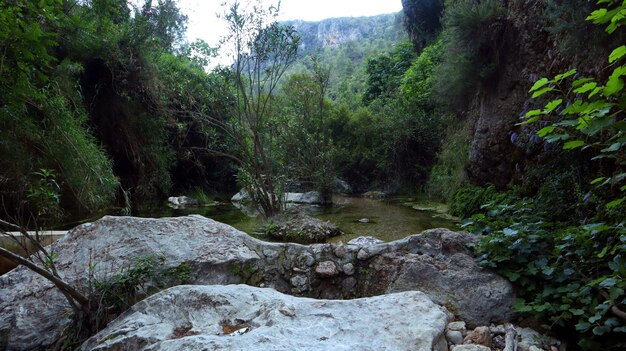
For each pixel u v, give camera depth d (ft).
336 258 8.80
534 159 15.03
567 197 11.73
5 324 7.66
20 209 8.50
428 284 7.80
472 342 6.38
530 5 16.20
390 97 40.65
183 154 30.83
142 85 26.91
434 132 30.89
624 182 9.38
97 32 23.30
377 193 30.96
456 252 8.41
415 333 5.50
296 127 27.78
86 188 19.27
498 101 18.02
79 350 6.47
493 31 17.60
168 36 30.58
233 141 27.02
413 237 8.81
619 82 4.06
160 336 5.85
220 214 22.67
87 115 22.67
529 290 7.28
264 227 18.17
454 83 19.77
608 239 6.72
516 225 7.93
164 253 8.65
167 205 26.35
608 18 4.28
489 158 18.40
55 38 20.25
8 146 15.72
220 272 8.52
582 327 5.90
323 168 27.55
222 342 5.16
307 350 4.97
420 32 42.22
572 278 6.93
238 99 21.93
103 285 7.55
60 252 8.93
